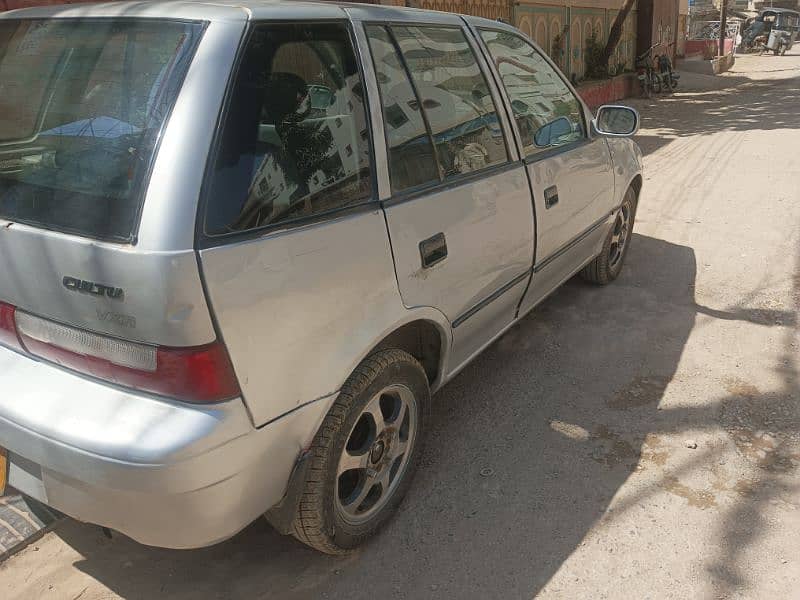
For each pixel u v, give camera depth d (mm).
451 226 2732
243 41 2023
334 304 2186
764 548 2539
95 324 1929
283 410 2051
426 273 2604
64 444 1888
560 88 3945
